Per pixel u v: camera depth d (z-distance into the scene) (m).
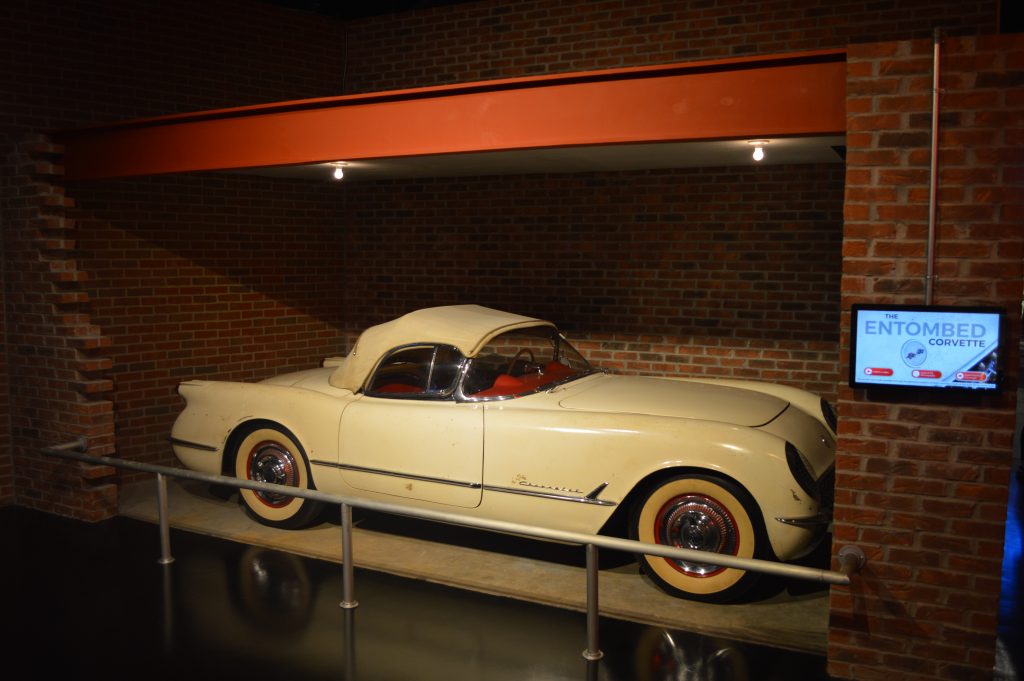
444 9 8.30
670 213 7.44
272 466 5.90
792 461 4.38
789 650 4.08
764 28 6.91
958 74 3.51
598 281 7.82
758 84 4.02
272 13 8.30
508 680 3.80
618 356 7.79
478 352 5.32
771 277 7.12
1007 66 3.44
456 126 4.80
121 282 7.23
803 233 6.97
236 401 5.97
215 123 5.67
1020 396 11.02
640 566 4.97
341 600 4.72
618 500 4.66
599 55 7.57
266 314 8.52
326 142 5.25
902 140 3.62
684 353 7.51
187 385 6.27
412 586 4.91
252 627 4.39
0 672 3.95
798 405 5.33
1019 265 3.50
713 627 4.32
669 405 5.01
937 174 3.57
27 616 4.59
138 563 5.39
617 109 4.34
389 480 5.36
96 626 4.44
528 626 4.36
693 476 4.53
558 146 4.53
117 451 7.29
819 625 4.34
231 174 8.08
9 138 6.51
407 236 8.84
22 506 6.83
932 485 3.69
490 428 5.01
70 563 5.43
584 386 5.57
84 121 6.97
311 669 3.93
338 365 6.89
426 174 8.05
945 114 3.54
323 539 5.75
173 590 4.92
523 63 7.93
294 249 8.76
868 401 3.76
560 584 4.92
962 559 3.66
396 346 5.58
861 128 3.67
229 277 8.14
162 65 7.48
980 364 3.55
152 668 3.97
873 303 3.72
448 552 5.47
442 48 8.36
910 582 3.75
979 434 3.60
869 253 3.71
